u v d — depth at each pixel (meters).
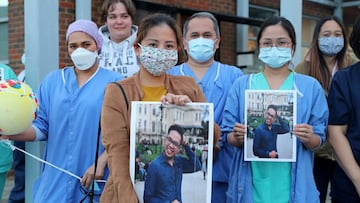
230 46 9.51
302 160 2.66
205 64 3.38
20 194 4.48
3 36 8.06
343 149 2.59
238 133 2.68
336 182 2.76
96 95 2.97
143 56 2.38
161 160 2.26
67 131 2.97
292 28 2.78
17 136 2.91
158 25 2.39
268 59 2.76
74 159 2.95
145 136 2.27
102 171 2.87
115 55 3.71
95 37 3.04
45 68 3.82
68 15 7.03
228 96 2.89
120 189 2.22
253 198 2.72
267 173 2.71
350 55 4.05
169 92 2.44
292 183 2.66
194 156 2.27
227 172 3.21
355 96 2.57
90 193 2.74
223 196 3.28
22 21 7.59
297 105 2.69
